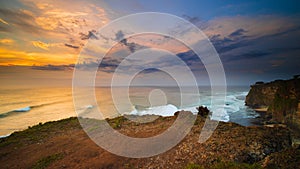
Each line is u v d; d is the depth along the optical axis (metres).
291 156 4.54
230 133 7.64
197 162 4.90
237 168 4.07
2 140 7.77
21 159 5.60
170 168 4.68
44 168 4.92
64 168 4.88
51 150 6.32
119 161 5.22
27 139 7.82
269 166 4.26
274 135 7.34
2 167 5.07
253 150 5.68
